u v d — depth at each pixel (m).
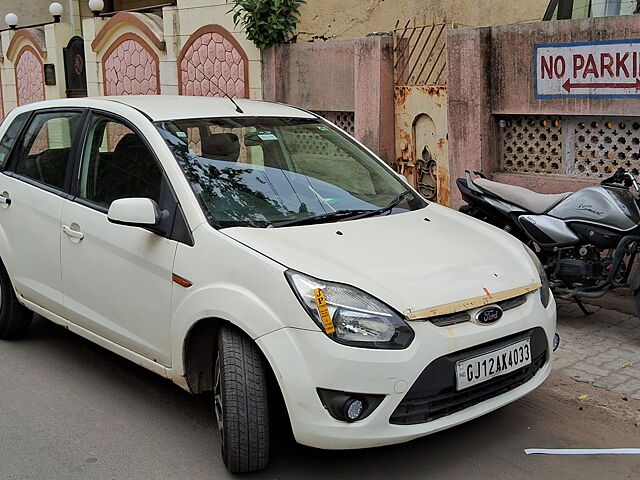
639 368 5.00
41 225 5.03
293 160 4.74
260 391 3.59
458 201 7.45
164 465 3.93
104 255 4.46
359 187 4.77
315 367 3.37
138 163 4.48
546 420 4.39
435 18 9.35
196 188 4.16
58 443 4.18
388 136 8.19
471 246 4.16
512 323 3.74
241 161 4.50
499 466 3.88
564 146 6.79
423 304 3.51
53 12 13.32
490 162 7.23
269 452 3.70
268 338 3.49
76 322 4.83
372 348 3.37
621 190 5.38
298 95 9.12
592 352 5.29
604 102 6.30
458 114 7.29
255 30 9.20
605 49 6.21
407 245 4.02
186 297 3.91
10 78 14.71
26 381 5.02
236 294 3.65
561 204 5.55
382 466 3.89
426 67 7.87
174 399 4.73
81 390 4.87
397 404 3.39
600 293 5.46
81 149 4.93
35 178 5.29
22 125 5.62
